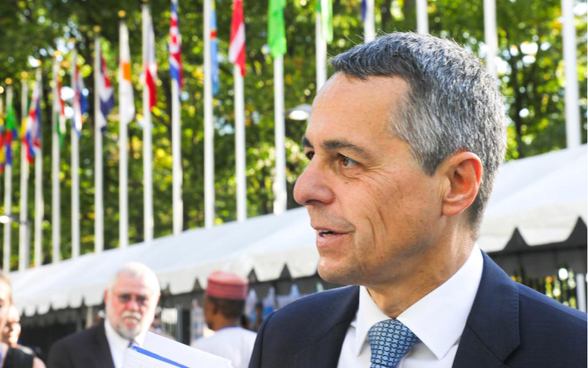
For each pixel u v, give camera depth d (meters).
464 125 1.37
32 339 18.09
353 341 1.52
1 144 20.27
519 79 19.02
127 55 15.11
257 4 18.17
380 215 1.34
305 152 1.43
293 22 18.75
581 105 18.02
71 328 17.69
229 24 19.70
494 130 1.41
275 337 1.62
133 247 13.10
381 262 1.36
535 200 4.90
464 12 18.06
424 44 1.38
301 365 1.55
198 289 10.30
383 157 1.34
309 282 8.23
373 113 1.34
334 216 1.37
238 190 12.48
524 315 1.39
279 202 11.61
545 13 17.56
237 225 10.19
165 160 22.22
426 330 1.40
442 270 1.41
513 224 4.88
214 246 9.31
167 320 15.05
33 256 23.69
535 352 1.35
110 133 22.08
